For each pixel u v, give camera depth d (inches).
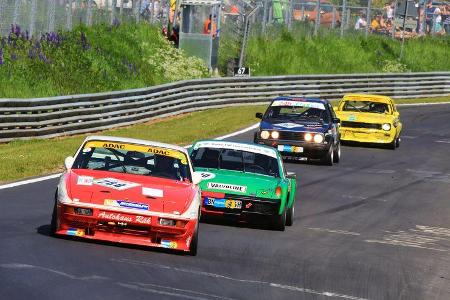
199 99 4645.7
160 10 5816.9
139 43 5270.7
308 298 1255.5
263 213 1877.5
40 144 3034.0
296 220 2139.5
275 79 5187.0
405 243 1978.3
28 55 4220.0
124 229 1425.9
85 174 1502.2
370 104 3922.2
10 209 1798.7
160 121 4173.2
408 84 5964.6
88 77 4424.2
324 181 2886.3
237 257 1535.4
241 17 6186.0
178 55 5388.8
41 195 2049.7
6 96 3801.7
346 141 4003.4
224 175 1919.3
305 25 6884.8
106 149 1577.3
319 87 5467.5
